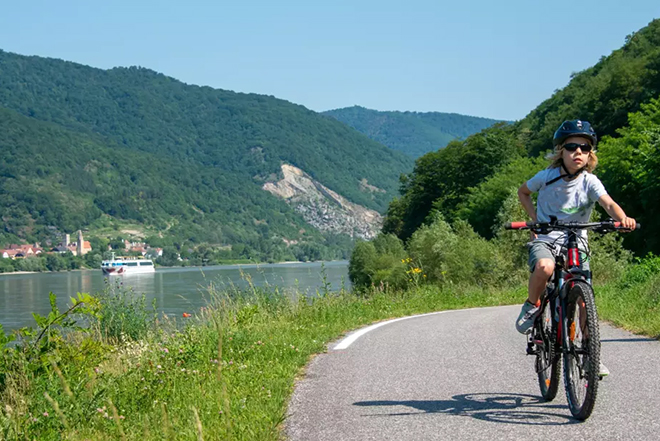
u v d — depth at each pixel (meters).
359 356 6.73
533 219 4.54
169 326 10.18
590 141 4.29
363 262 51.88
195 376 5.61
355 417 4.18
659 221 40.25
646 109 45.62
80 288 75.25
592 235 22.91
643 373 5.25
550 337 4.19
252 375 5.53
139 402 4.89
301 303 11.84
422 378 5.39
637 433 3.54
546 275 4.12
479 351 6.75
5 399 5.07
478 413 4.12
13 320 35.28
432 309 14.74
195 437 3.82
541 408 4.18
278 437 3.83
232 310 10.55
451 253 28.67
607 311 10.27
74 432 4.15
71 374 5.41
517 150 75.62
